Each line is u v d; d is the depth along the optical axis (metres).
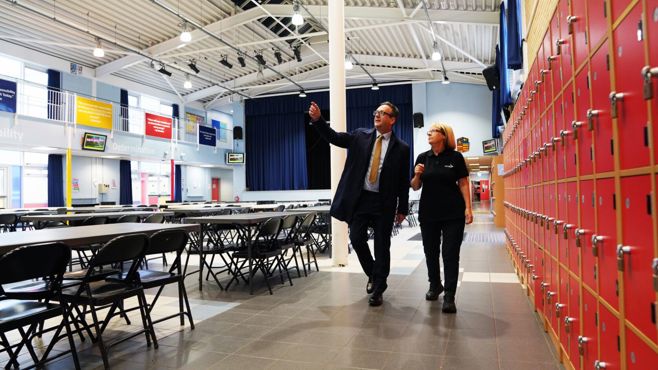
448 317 2.94
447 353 2.28
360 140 3.43
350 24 11.17
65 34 11.17
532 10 4.37
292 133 18.03
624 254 1.21
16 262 1.86
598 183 1.45
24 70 11.79
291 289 3.97
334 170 5.21
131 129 14.62
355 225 3.44
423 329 2.69
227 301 3.55
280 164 18.16
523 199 3.60
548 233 2.42
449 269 3.15
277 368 2.14
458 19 9.31
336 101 5.26
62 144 11.31
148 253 2.59
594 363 1.54
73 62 12.77
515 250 4.49
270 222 3.89
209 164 17.34
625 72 1.17
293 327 2.80
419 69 14.22
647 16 1.02
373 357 2.25
